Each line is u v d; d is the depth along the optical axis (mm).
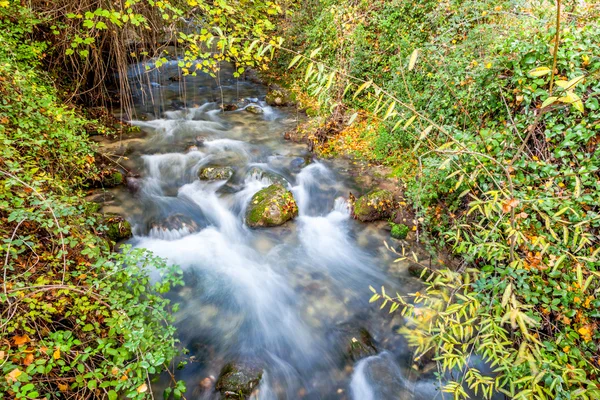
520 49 4113
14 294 2457
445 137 4953
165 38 7418
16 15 5012
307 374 3684
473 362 3529
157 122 8688
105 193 5855
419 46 7012
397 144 6801
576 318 3010
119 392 2922
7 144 3295
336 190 6574
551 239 3209
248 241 5508
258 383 3451
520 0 5172
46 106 4156
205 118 9234
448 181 4621
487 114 4809
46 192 3736
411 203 5395
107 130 7039
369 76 8117
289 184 6738
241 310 4336
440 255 4734
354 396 3496
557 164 3779
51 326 2803
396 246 5234
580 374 2217
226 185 6746
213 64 5109
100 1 5496
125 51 6750
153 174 6746
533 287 3084
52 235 3232
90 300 2924
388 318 4273
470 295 2574
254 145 8109
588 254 3139
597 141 3609
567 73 3793
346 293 4641
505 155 4020
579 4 4699
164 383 3359
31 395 2072
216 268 4934
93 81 7500
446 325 2746
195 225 5637
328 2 9055
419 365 3676
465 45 5039
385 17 8008
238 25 4938
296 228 5805
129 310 2775
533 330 2973
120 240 5016
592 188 3486
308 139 8086
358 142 7730
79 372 2600
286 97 10297
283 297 4574
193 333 3984
